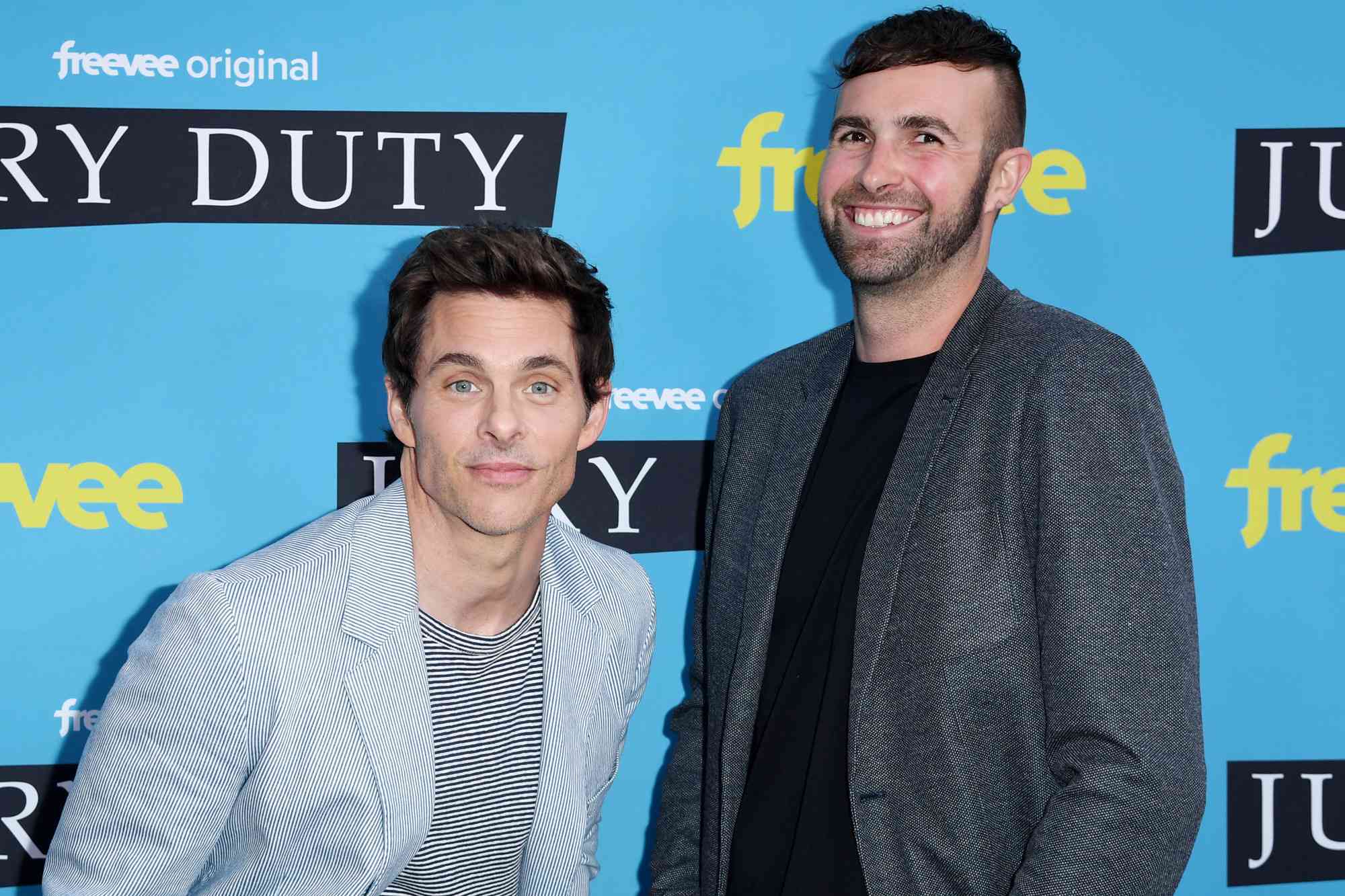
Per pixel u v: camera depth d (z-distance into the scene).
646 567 1.94
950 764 1.11
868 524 1.21
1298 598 1.92
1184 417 1.91
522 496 1.05
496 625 1.15
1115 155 1.89
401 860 1.08
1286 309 1.91
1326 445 1.91
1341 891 1.94
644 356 1.92
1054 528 1.06
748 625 1.27
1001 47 1.24
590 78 1.87
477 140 1.86
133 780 1.03
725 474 1.43
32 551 1.83
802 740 1.21
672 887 1.40
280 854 1.08
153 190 1.82
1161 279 1.90
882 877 1.11
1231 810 1.93
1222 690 1.92
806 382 1.37
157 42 1.81
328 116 1.84
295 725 1.04
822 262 1.92
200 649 1.02
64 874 1.07
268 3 1.82
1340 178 1.90
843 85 1.31
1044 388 1.10
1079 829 1.00
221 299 1.84
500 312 1.05
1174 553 1.05
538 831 1.18
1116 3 1.88
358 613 1.08
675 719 1.49
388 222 1.86
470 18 1.85
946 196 1.21
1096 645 1.02
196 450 1.85
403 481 1.17
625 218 1.89
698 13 1.88
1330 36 1.88
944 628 1.11
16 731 1.84
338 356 1.87
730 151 1.90
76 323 1.82
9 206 1.79
